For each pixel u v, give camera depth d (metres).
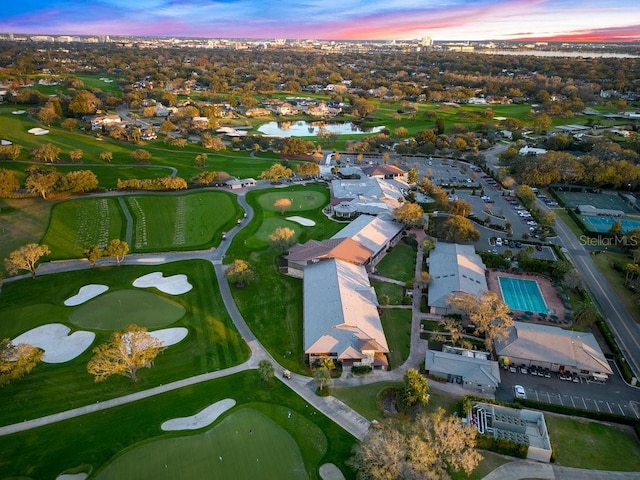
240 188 172.12
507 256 119.44
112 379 78.06
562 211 157.25
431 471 54.28
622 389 78.88
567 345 84.25
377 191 159.75
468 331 92.69
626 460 65.56
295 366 82.12
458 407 73.38
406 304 101.25
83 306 98.00
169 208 149.88
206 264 116.38
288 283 108.56
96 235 130.62
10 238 124.25
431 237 134.38
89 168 186.38
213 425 68.62
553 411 73.31
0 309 96.12
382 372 81.25
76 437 66.25
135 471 60.81
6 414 70.50
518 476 62.56
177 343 87.31
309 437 67.06
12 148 186.50
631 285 109.31
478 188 178.12
